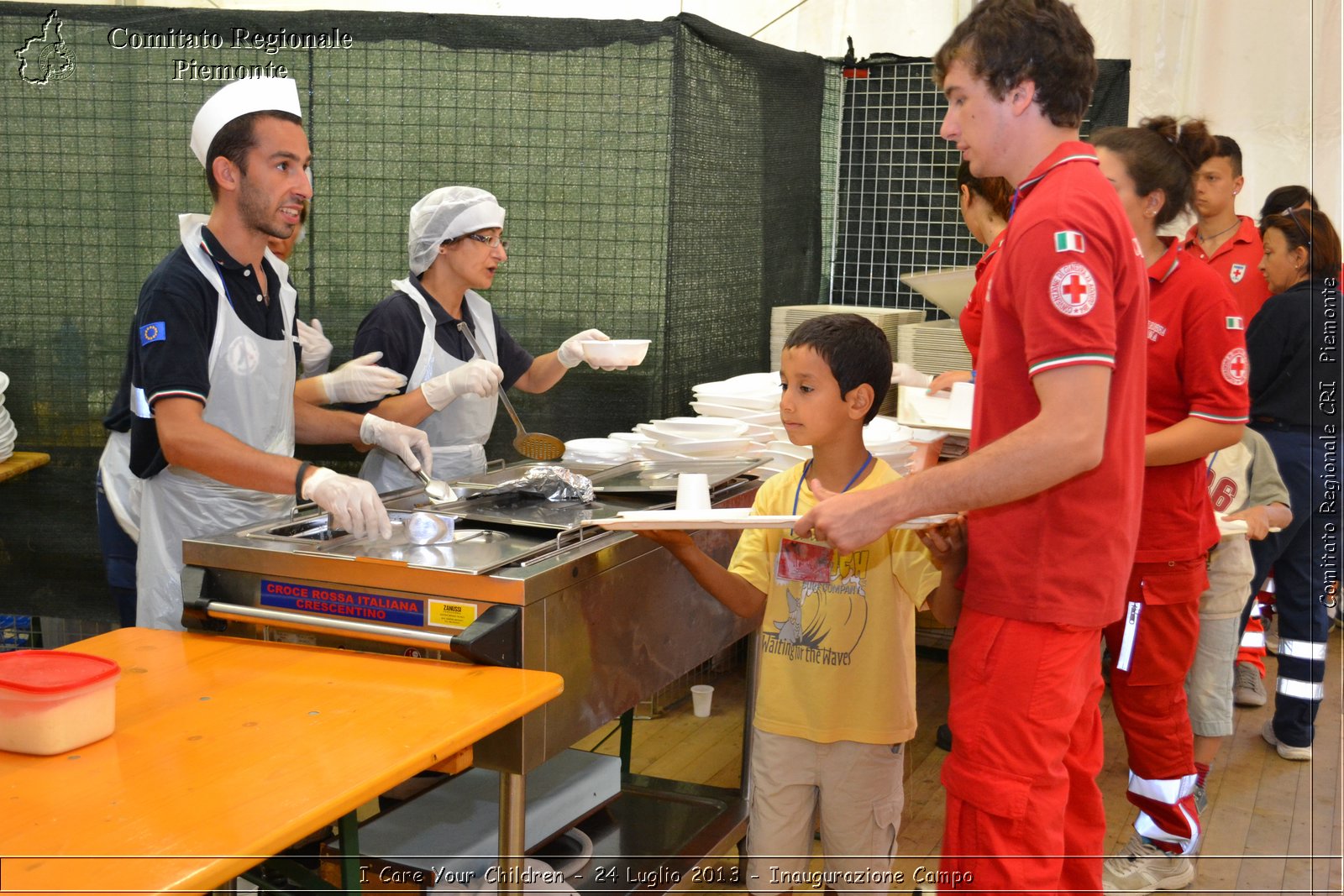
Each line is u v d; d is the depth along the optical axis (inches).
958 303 142.5
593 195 132.4
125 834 48.7
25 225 133.6
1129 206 91.2
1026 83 60.7
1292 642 125.6
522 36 130.4
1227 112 153.5
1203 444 90.2
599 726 77.6
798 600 80.5
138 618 96.7
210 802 51.5
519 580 68.2
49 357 135.1
